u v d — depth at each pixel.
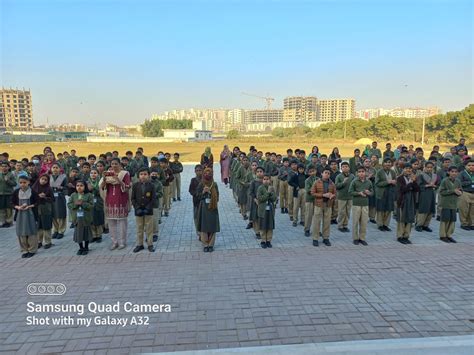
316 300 5.36
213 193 7.63
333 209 10.26
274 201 8.09
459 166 11.62
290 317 4.87
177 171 13.65
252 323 4.73
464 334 4.44
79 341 4.37
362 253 7.52
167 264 6.93
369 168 10.41
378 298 5.42
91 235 7.68
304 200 9.87
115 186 7.75
